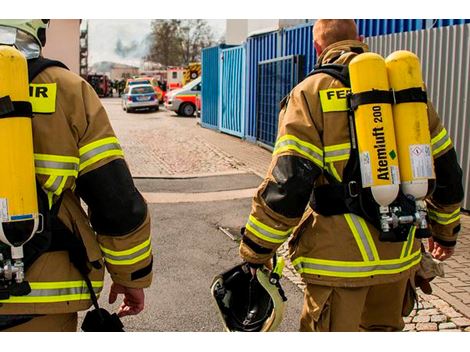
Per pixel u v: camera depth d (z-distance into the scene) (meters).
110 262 2.12
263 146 13.97
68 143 1.97
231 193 8.93
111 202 2.01
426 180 2.27
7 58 1.79
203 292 4.73
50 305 1.99
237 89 16.03
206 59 19.30
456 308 4.24
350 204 2.29
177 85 42.56
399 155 2.28
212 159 12.39
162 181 9.92
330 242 2.32
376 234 2.32
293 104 2.33
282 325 4.09
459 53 7.05
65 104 1.99
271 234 2.27
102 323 2.17
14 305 1.95
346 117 2.29
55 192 1.97
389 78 2.30
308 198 2.25
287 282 4.91
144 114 27.91
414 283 2.60
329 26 2.52
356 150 2.27
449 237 2.69
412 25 8.42
